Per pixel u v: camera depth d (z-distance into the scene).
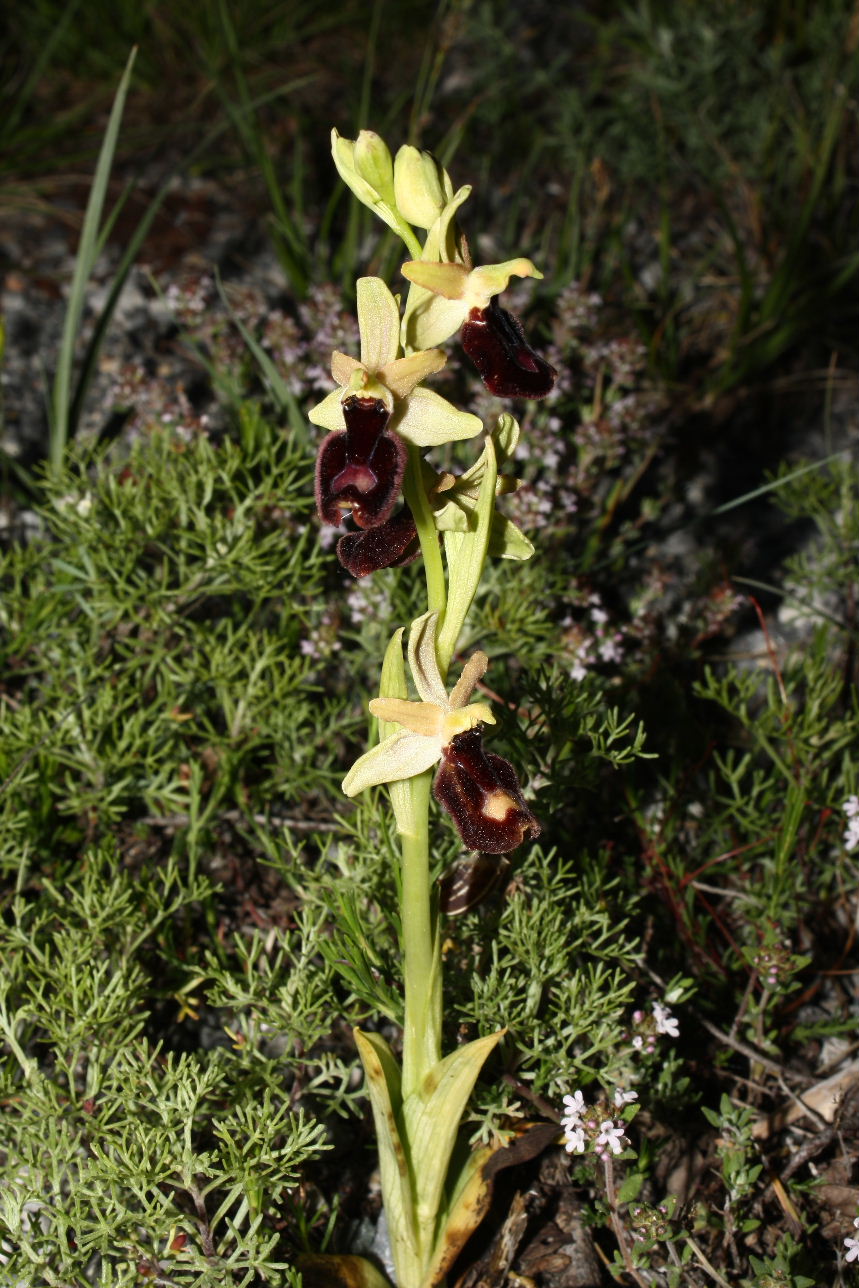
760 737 0.54
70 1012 0.47
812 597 0.62
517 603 0.55
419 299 0.43
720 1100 0.51
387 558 0.43
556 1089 0.48
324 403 0.43
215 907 0.54
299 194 0.79
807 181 0.84
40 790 0.54
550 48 1.01
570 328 0.64
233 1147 0.45
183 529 0.55
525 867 0.50
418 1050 0.45
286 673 0.54
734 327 0.75
